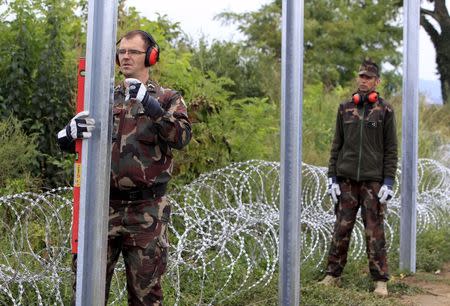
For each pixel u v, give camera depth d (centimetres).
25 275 459
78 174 327
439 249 836
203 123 714
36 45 768
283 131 477
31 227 526
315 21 3052
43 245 530
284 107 476
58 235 517
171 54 814
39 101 742
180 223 614
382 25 3138
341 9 3156
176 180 676
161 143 365
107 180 320
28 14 771
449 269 776
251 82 1356
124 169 357
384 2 3145
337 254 648
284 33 474
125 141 360
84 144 317
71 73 787
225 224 537
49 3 784
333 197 645
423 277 715
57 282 456
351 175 633
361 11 3162
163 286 537
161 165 365
